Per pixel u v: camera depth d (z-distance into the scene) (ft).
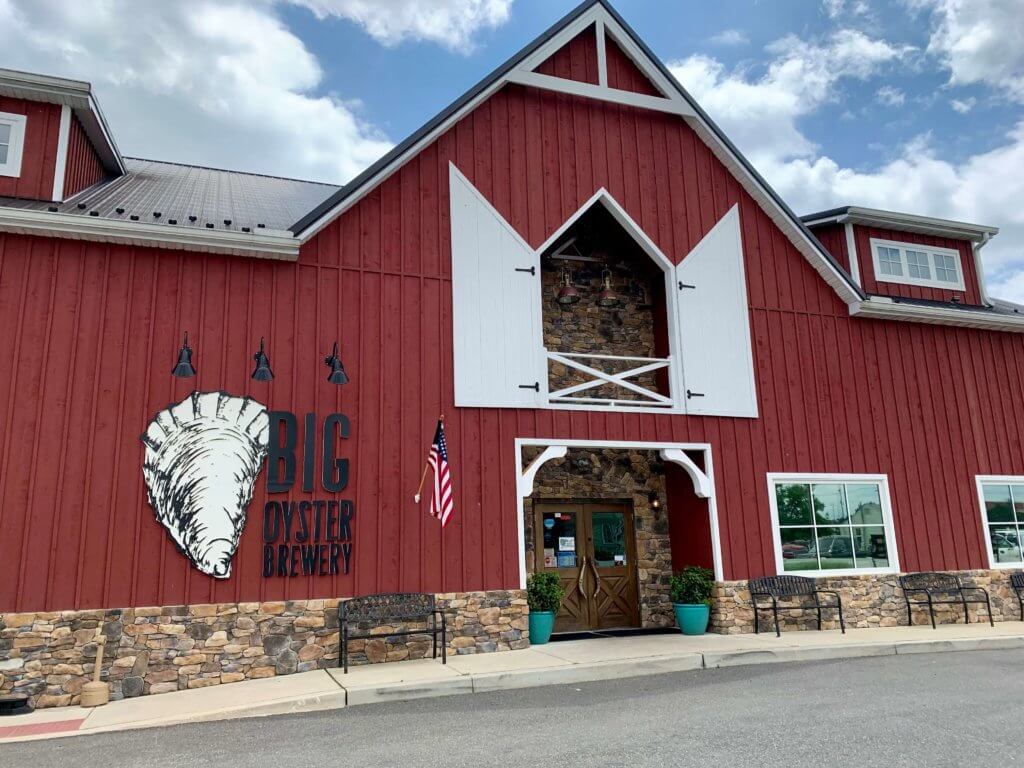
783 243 39.96
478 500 31.22
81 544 25.59
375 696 23.41
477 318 32.86
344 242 31.40
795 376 38.40
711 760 15.98
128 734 20.13
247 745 18.44
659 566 38.52
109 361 27.14
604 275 38.63
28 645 24.39
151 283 28.22
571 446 33.22
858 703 21.31
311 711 22.36
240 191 39.78
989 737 17.69
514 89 35.86
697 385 36.24
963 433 41.63
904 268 45.44
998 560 40.65
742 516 35.60
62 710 23.53
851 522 37.93
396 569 29.40
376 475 29.91
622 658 27.58
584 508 38.60
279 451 28.66
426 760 16.52
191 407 27.73
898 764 15.67
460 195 33.76
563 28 36.27
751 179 38.91
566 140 36.32
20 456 25.57
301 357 29.73
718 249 38.27
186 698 24.00
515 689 24.75
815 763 15.75
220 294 29.07
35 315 26.63
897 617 37.35
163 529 26.66
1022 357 44.88
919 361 41.65
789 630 35.22
